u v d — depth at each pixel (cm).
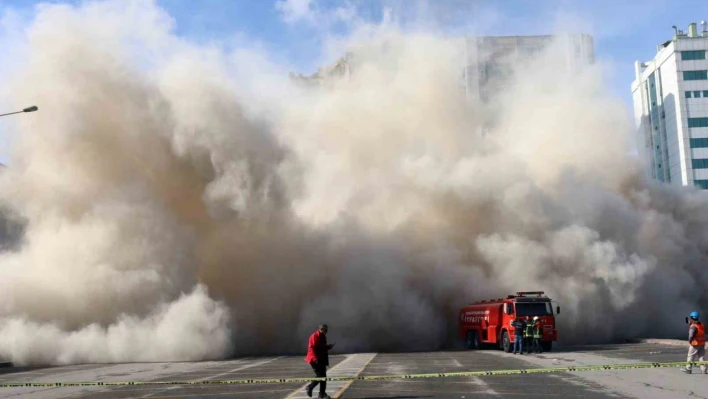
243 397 1711
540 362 2727
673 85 9775
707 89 9619
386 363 2852
